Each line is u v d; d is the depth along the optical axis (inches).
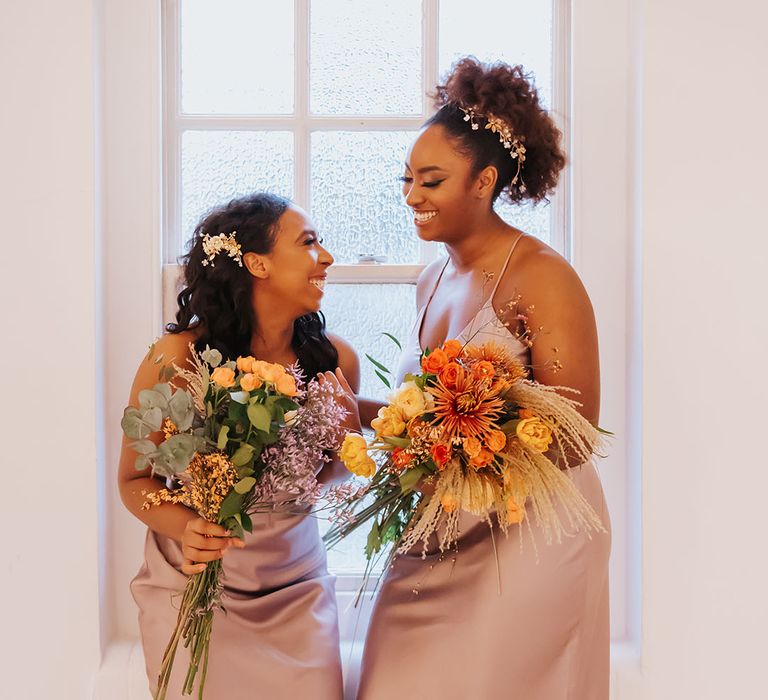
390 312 79.7
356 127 79.1
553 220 79.9
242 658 63.6
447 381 55.2
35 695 72.0
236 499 57.5
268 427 55.5
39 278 70.9
